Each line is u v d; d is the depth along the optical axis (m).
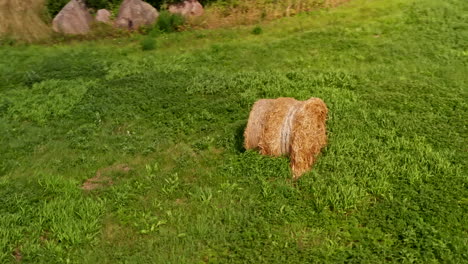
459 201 6.37
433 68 11.04
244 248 5.89
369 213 6.32
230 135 8.73
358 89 10.27
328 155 7.67
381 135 8.18
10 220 6.75
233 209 6.61
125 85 11.59
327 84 10.75
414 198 6.50
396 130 8.34
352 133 8.33
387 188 6.72
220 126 9.31
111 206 7.01
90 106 10.57
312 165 7.60
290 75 11.40
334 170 7.29
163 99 10.67
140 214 6.77
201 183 7.40
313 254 5.69
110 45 14.79
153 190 7.34
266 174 7.34
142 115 10.08
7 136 9.66
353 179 6.92
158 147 8.75
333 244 5.81
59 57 13.85
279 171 7.34
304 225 6.23
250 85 10.98
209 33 14.84
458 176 6.88
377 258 5.52
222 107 10.06
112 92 11.20
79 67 13.02
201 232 6.21
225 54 13.26
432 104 9.23
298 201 6.68
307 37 13.80
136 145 8.87
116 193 7.26
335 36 13.68
